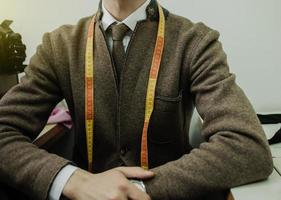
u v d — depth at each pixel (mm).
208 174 728
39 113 989
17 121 926
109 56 978
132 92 960
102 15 1030
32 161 815
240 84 1571
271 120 1411
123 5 968
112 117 977
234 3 1488
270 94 1569
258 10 1482
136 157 989
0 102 963
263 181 742
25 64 1470
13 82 1374
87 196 745
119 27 980
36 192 784
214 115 816
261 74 1552
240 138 752
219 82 848
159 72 953
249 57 1538
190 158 769
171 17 1025
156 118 952
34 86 987
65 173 792
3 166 822
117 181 754
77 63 1004
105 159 1024
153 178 763
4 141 859
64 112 1260
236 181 720
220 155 742
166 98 938
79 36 1044
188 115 1054
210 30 974
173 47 967
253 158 734
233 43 1530
